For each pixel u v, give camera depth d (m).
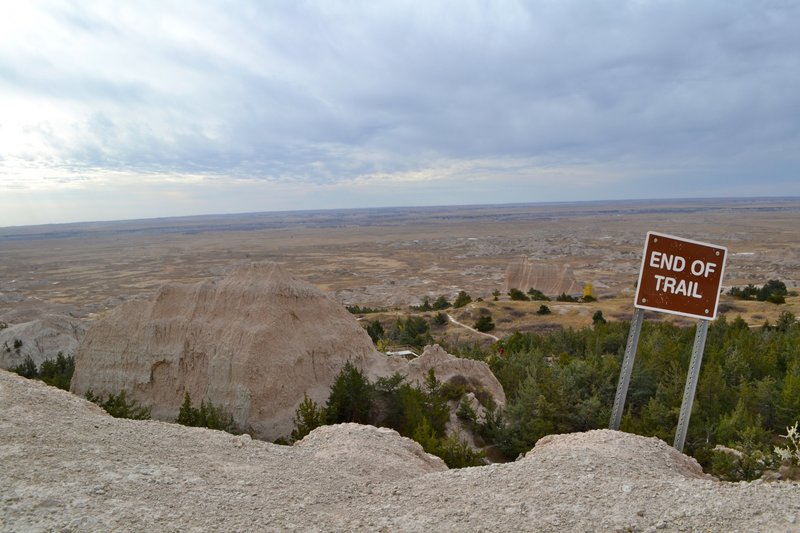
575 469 9.52
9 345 53.66
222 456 10.93
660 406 29.56
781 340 47.88
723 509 7.53
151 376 33.28
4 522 7.20
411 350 59.44
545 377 36.62
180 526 7.55
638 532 7.23
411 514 8.28
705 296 11.72
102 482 8.70
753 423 29.03
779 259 182.88
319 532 7.68
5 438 9.94
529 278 130.25
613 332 55.12
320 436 13.48
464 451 22.81
